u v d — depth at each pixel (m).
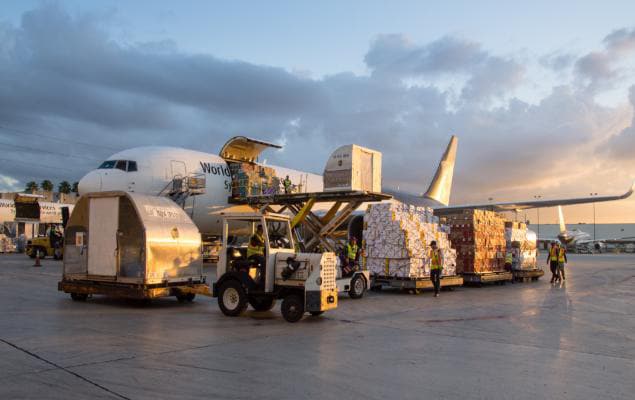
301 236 23.72
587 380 5.88
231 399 5.07
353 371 6.18
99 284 12.30
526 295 15.72
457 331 9.07
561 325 9.83
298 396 5.18
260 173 26.12
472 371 6.23
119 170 21.73
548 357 7.03
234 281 10.45
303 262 10.03
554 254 20.81
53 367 6.17
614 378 5.97
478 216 19.17
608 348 7.66
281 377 5.87
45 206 42.34
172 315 10.58
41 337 7.98
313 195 21.48
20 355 6.77
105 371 6.01
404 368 6.34
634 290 17.44
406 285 15.96
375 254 16.91
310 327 9.32
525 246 21.81
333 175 20.80
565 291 17.11
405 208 17.72
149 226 11.84
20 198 41.06
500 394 5.31
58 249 31.55
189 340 7.95
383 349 7.46
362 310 11.88
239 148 27.08
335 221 22.05
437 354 7.15
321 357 6.89
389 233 16.58
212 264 27.34
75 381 5.60
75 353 6.92
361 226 25.83
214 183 24.69
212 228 25.48
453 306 12.79
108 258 12.22
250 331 8.83
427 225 17.59
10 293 13.78
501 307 12.62
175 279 12.33
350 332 8.86
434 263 15.31
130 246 12.02
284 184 25.80
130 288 11.70
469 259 18.88
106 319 9.91
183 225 12.94
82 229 12.83
